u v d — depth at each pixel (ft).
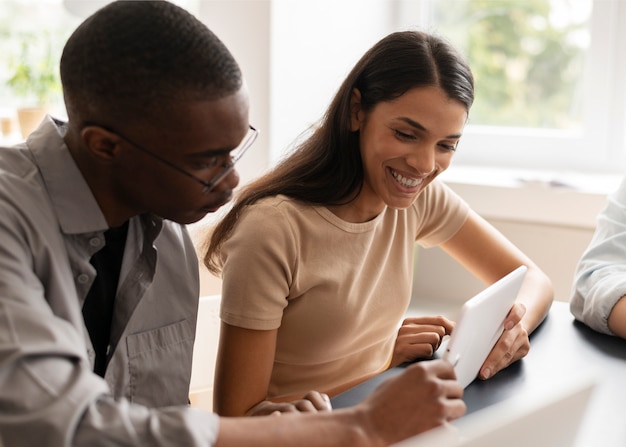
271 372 4.49
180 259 3.89
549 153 8.49
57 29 8.68
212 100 3.01
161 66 2.95
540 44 8.43
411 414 2.79
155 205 3.28
